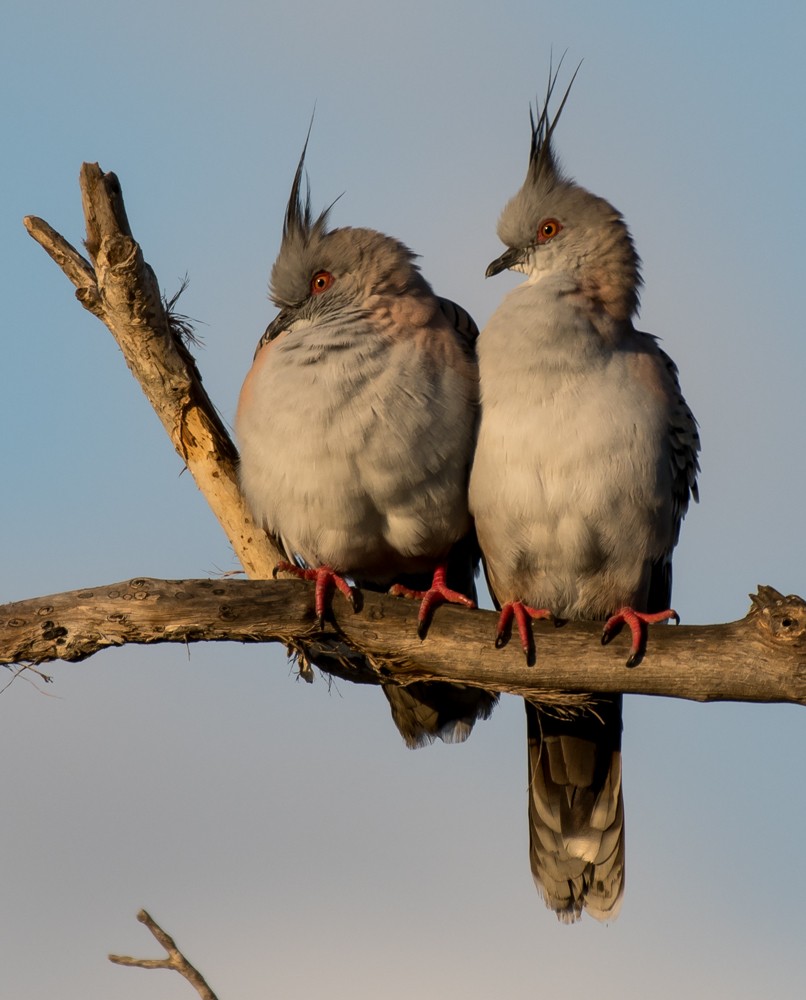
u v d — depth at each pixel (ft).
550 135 41.14
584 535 35.70
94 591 32.30
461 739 40.04
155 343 39.19
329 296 38.14
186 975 27.73
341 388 35.32
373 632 33.86
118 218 36.91
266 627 33.19
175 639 32.65
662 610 40.11
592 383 35.04
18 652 32.04
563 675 33.09
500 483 35.63
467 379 36.58
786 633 30.50
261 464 36.52
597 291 37.37
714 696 31.83
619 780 38.73
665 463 36.01
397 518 36.94
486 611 33.99
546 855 39.22
